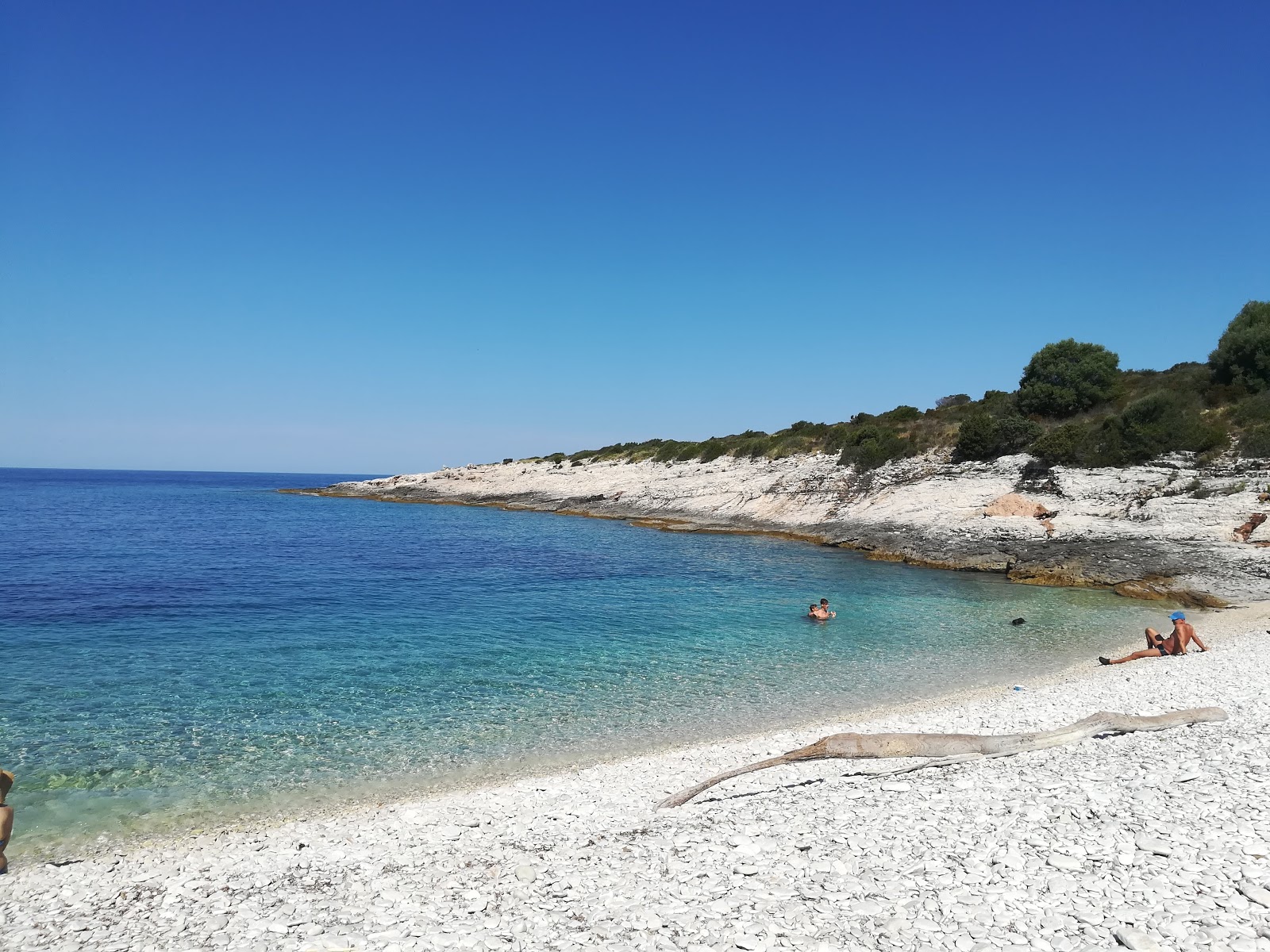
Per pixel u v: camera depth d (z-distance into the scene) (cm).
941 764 1079
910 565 3881
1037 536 3822
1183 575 3053
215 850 945
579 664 1953
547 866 802
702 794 1074
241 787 1189
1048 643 2202
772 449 6638
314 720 1509
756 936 618
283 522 6631
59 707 1554
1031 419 5188
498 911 698
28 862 943
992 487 4581
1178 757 975
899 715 1527
